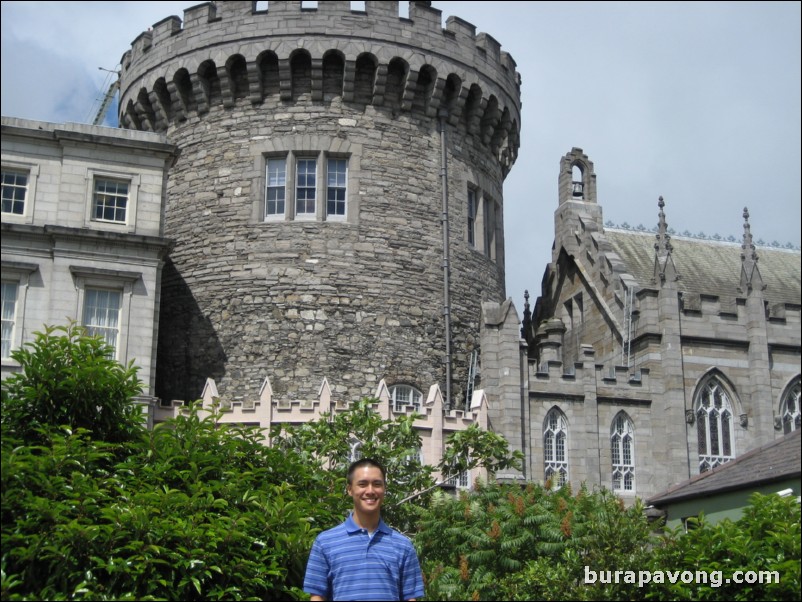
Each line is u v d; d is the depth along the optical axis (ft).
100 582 66.90
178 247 139.54
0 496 67.62
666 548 79.46
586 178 171.94
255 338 132.46
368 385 132.46
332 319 133.28
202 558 67.26
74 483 69.51
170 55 143.13
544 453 136.05
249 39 138.82
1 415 75.82
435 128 144.15
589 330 159.33
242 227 136.56
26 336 110.32
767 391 147.54
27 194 115.34
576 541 82.38
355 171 138.21
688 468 141.38
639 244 172.14
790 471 81.56
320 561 44.62
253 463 81.56
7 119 116.37
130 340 113.80
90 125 119.44
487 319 137.28
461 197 145.69
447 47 143.64
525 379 136.56
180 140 143.54
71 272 113.19
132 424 80.18
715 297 149.28
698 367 146.00
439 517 86.02
